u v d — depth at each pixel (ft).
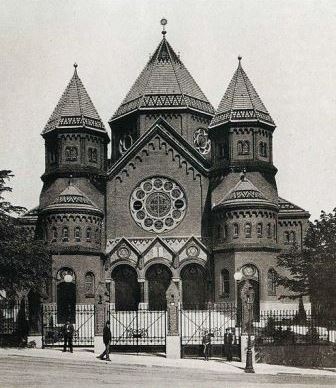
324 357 134.31
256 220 215.10
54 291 211.82
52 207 220.23
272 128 235.40
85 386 87.66
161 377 100.07
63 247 216.74
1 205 161.68
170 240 228.84
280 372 116.37
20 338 143.74
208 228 228.43
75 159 235.61
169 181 233.76
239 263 212.02
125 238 228.02
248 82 239.91
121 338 152.66
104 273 225.76
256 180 226.99
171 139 233.96
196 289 223.51
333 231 168.35
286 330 142.92
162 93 252.62
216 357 138.62
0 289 154.71
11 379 92.32
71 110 240.32
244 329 133.69
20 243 155.22
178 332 134.62
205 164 234.99
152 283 225.76
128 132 256.93
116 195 234.99
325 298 152.56
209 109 258.78
